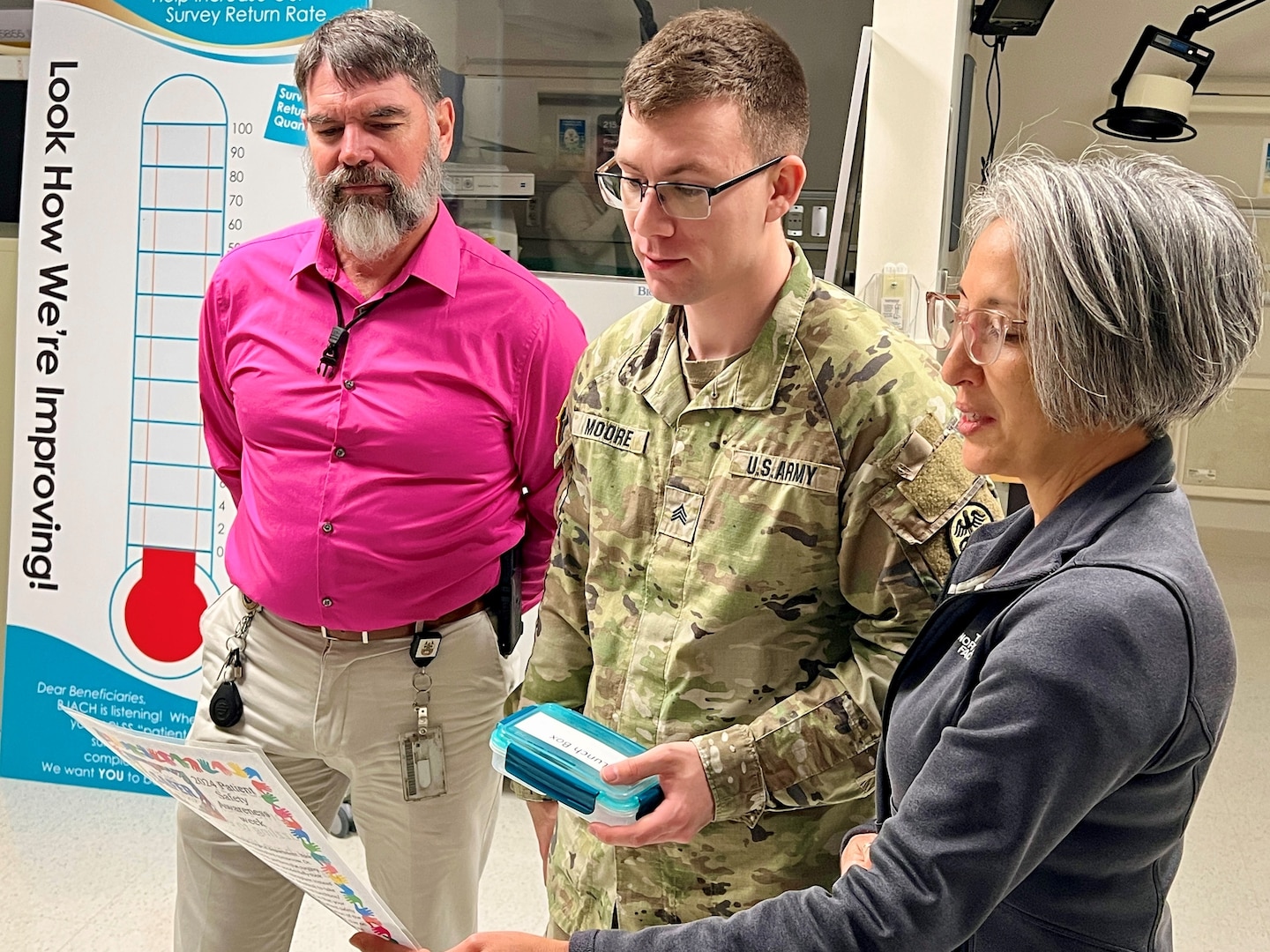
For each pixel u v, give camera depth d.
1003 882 0.78
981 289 0.86
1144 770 0.81
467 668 1.85
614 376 1.37
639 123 1.13
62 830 2.92
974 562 1.04
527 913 2.63
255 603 1.84
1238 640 5.02
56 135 2.98
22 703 3.18
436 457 1.77
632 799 1.09
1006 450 0.89
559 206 3.05
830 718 1.21
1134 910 0.86
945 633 0.94
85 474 3.05
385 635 1.80
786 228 3.00
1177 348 0.79
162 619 3.05
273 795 1.08
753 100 1.13
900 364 1.22
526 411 1.86
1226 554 6.68
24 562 3.11
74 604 3.10
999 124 6.52
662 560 1.30
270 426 1.80
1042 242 0.80
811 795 1.21
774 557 1.23
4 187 3.25
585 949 0.92
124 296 2.99
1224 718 0.84
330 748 1.80
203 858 1.80
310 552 1.75
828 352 1.23
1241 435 6.62
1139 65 6.33
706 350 1.30
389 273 1.81
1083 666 0.76
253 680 1.84
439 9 2.97
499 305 1.82
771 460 1.24
